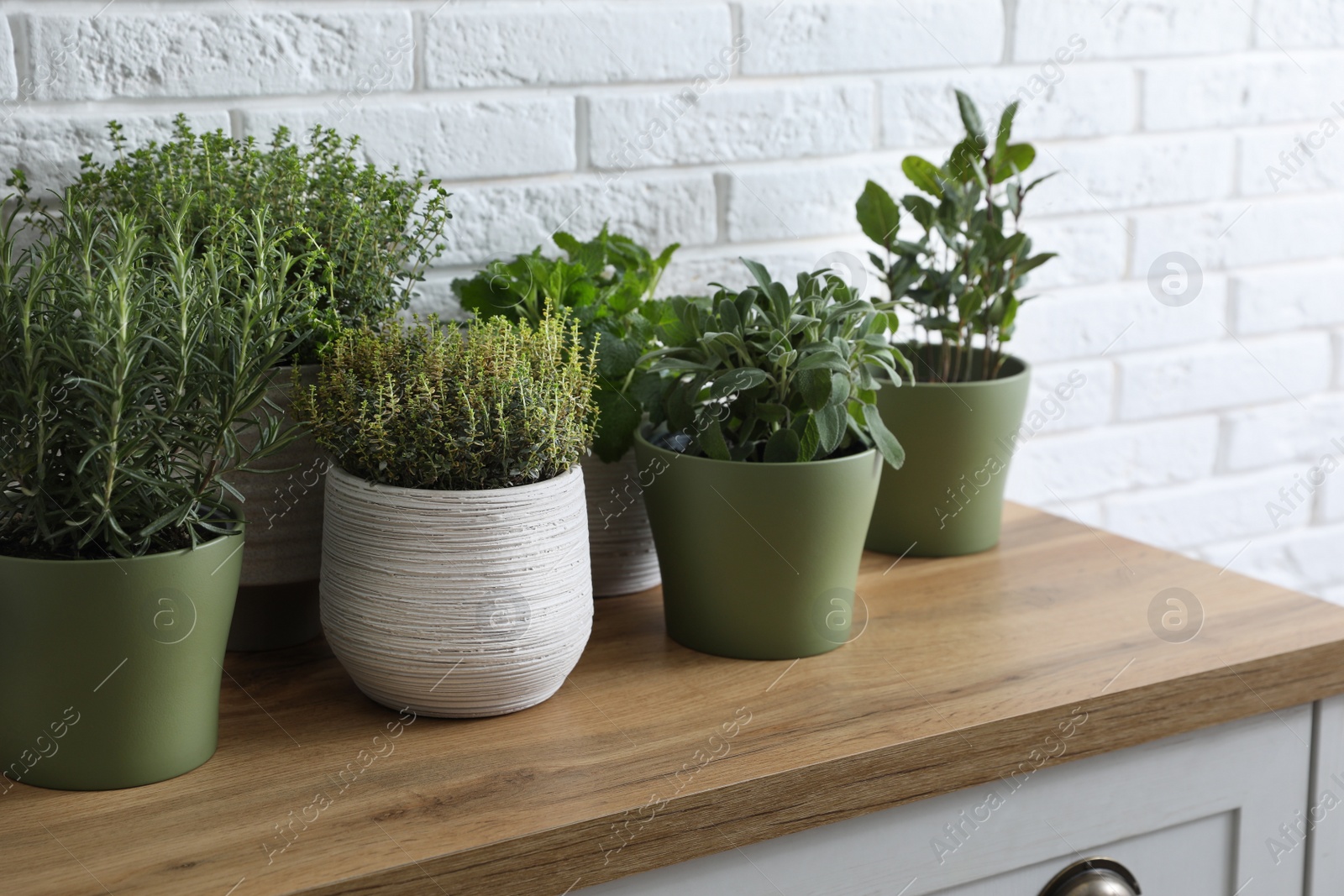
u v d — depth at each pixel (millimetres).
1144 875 821
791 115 1099
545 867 617
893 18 1126
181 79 857
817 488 769
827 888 710
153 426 601
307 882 569
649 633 869
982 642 847
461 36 946
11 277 616
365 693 742
